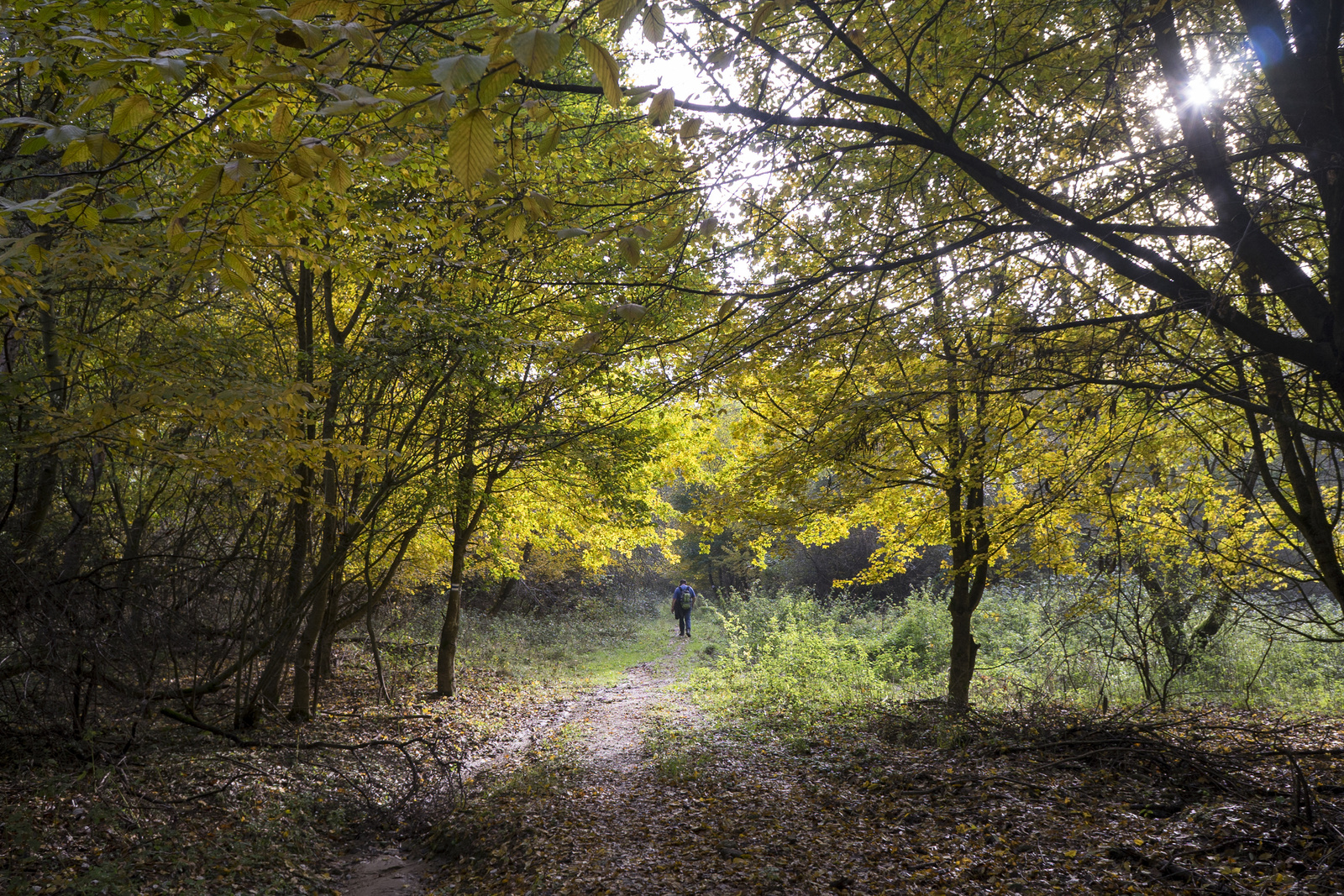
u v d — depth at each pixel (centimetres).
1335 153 377
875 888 504
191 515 961
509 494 1460
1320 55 391
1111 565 872
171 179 605
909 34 511
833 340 619
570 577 2930
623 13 197
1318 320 398
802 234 625
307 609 1154
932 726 963
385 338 955
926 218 601
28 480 806
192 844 653
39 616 740
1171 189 481
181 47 287
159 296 761
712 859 582
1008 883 492
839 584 1241
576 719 1298
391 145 476
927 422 904
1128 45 503
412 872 688
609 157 550
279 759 921
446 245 739
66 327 731
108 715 920
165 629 864
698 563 3794
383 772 961
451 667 1478
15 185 691
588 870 581
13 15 358
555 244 544
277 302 1114
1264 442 805
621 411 1129
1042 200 421
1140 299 637
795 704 1198
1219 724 931
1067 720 901
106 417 594
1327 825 525
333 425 1016
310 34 205
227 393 614
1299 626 1279
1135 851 518
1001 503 1051
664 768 855
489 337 880
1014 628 1630
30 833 602
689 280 633
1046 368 488
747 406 898
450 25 433
